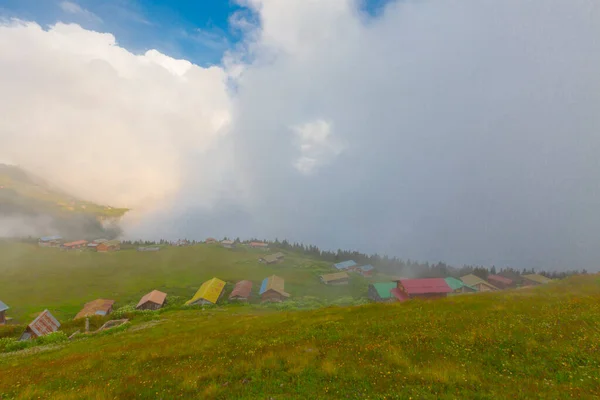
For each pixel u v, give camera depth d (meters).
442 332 18.53
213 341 23.70
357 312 30.69
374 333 20.38
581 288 31.56
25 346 37.06
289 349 17.97
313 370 14.33
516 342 15.64
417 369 13.48
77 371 18.27
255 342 21.33
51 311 114.75
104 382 15.27
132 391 13.34
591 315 18.73
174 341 26.27
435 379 12.42
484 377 12.45
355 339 19.38
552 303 23.88
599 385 11.06
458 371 12.99
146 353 21.36
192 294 140.50
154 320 50.66
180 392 13.12
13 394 14.64
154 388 13.55
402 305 31.05
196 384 13.70
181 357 19.27
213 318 47.47
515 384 11.61
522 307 23.36
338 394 11.95
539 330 16.89
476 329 18.20
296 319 31.41
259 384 13.34
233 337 24.67
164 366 17.50
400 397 11.23
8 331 51.34
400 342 17.72
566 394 10.44
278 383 13.33
